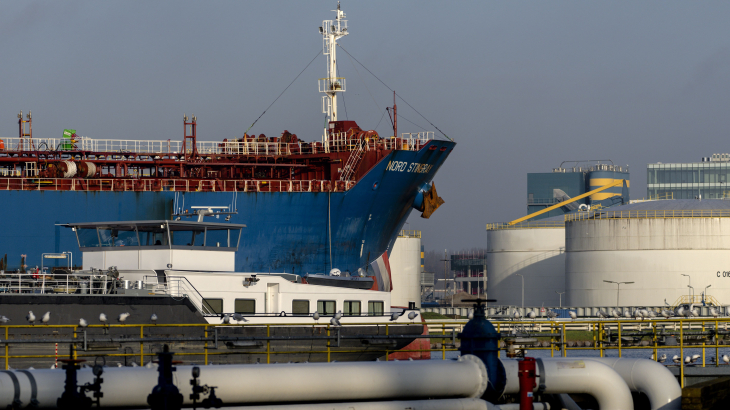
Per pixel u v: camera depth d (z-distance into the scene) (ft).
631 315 579.48
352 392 311.27
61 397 269.64
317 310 551.59
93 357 463.83
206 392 285.02
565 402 366.63
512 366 338.95
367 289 617.62
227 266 550.36
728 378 373.20
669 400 355.77
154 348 483.51
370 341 553.64
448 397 326.65
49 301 463.01
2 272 478.18
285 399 306.14
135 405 290.15
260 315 511.40
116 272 506.48
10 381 277.64
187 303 498.28
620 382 349.00
